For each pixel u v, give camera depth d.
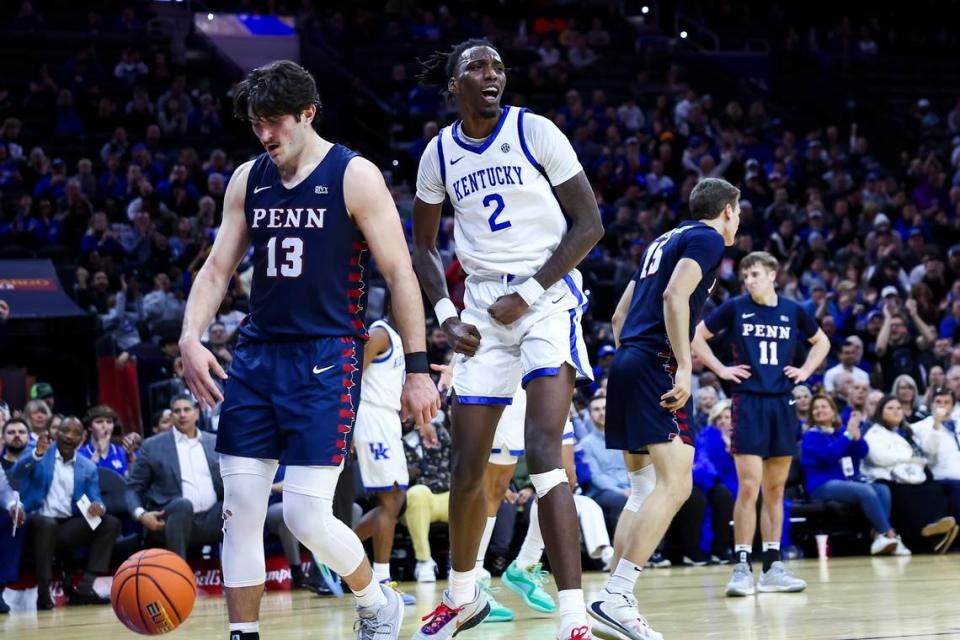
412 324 3.88
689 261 5.08
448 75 4.43
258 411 3.83
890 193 18.55
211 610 7.22
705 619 5.50
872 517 10.16
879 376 12.74
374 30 22.11
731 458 10.09
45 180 15.55
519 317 4.32
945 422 11.16
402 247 3.93
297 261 3.86
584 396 11.00
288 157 3.86
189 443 8.86
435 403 3.87
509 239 4.41
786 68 23.62
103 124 17.94
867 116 21.97
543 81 21.14
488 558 9.19
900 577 7.75
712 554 9.95
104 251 14.05
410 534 8.90
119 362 11.03
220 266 4.02
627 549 4.93
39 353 11.62
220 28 20.95
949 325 13.98
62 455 8.50
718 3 25.09
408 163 18.72
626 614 4.78
